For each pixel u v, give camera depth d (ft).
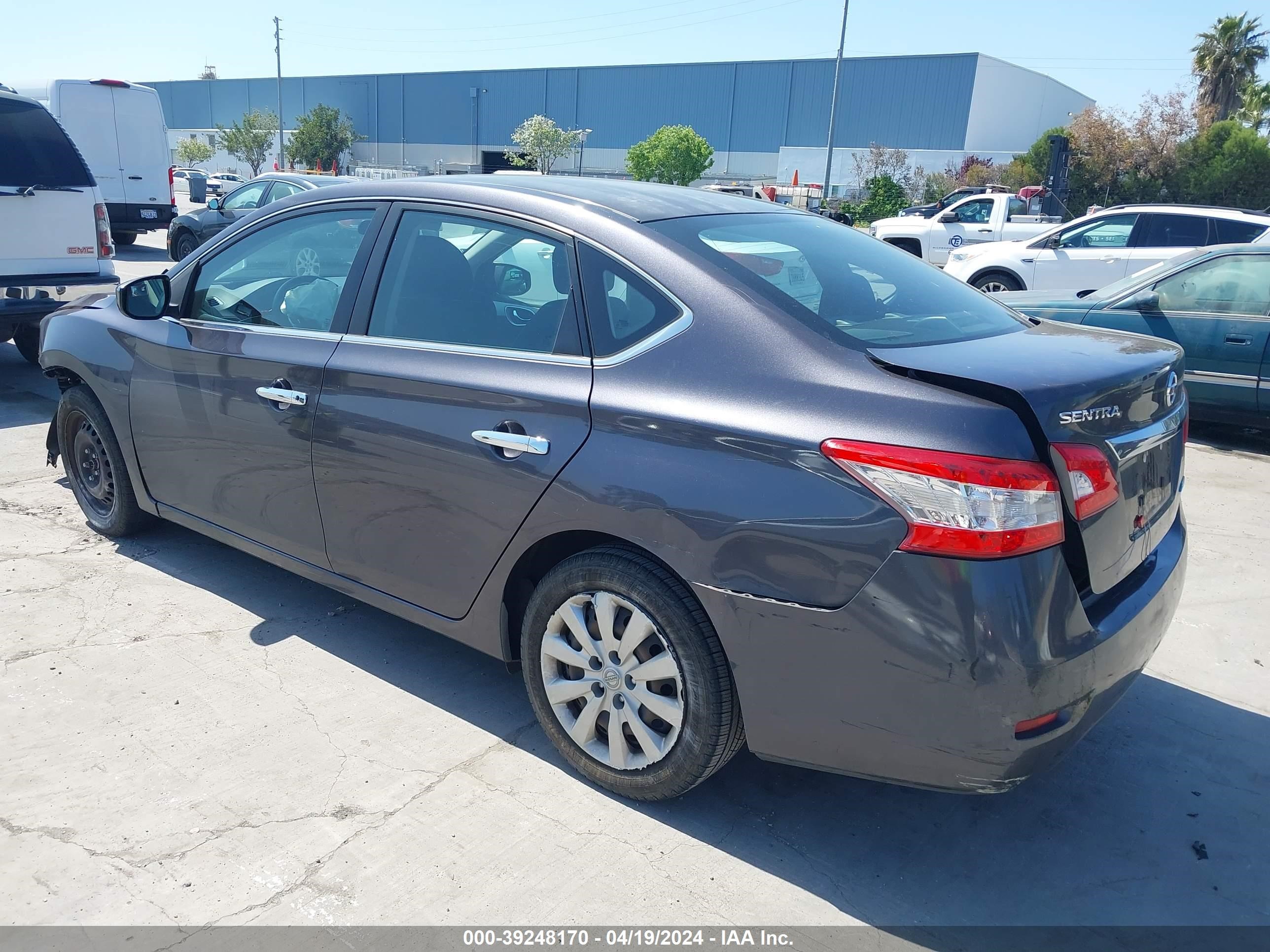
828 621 7.43
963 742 7.20
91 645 11.76
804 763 8.03
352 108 248.32
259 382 11.33
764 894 8.16
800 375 7.80
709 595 7.94
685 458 8.03
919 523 7.02
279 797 9.09
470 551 9.62
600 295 8.97
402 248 10.53
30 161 23.09
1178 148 124.16
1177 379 9.19
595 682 9.07
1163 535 9.18
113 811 8.80
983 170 138.92
